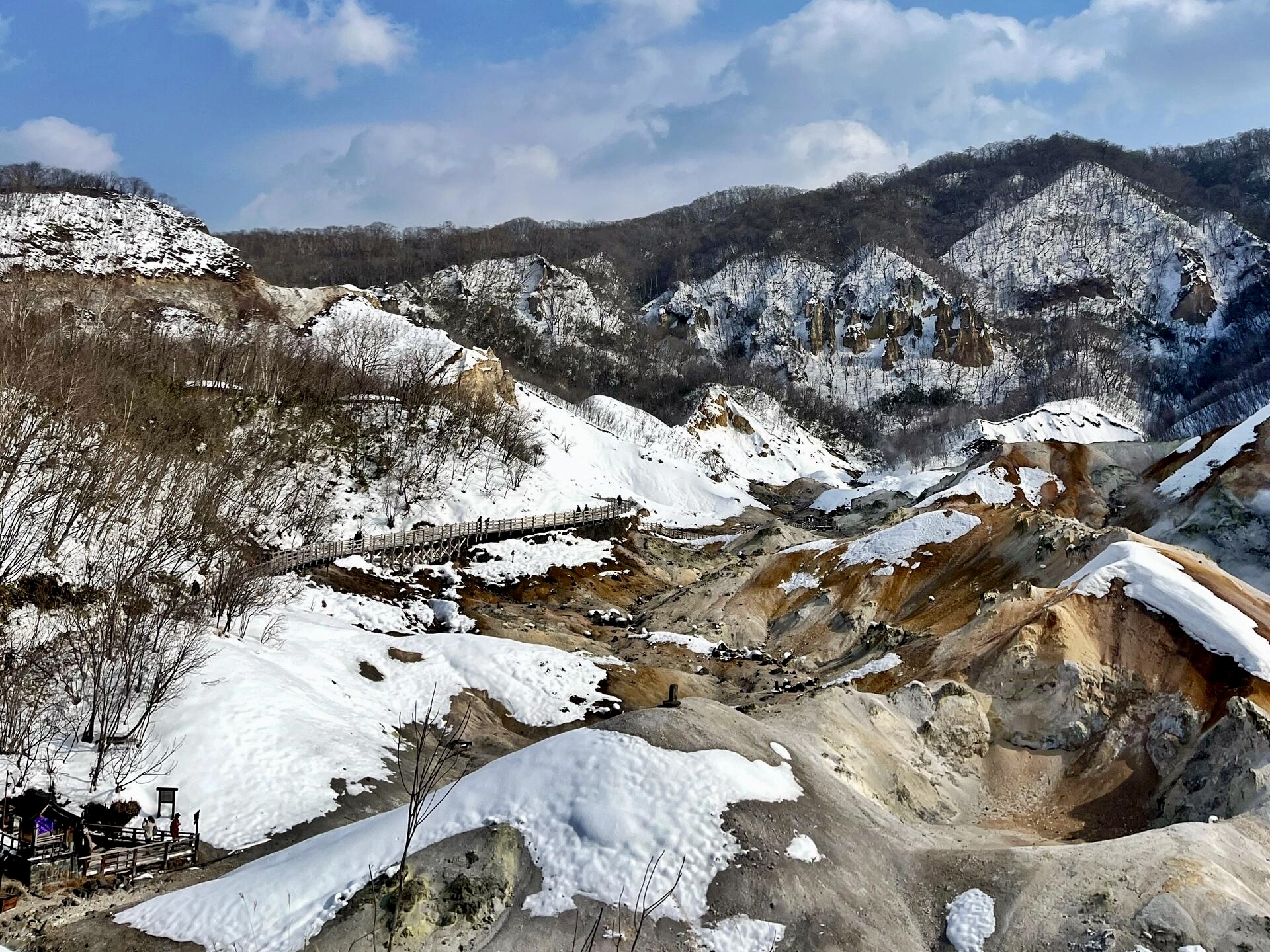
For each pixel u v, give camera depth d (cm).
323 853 3189
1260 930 2839
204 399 8612
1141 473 10494
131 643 4450
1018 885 3112
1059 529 6844
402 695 5569
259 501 7719
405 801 4325
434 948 2820
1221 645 4691
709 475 15725
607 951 2775
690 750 3381
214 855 3712
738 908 2928
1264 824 3547
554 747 3403
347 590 7181
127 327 10100
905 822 3753
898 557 7494
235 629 5522
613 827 3077
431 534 8750
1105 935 2873
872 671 5547
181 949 2866
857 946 2883
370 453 9500
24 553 5206
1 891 3206
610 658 6306
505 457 10662
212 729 4378
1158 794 4191
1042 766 4466
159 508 6456
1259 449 8288
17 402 6303
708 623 7462
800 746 3841
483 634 6794
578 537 9738
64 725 4166
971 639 5403
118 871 3459
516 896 2970
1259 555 7706
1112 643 4856
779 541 10294
